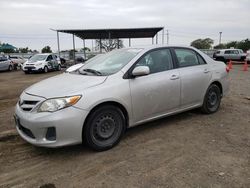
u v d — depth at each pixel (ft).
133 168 11.74
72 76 15.17
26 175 11.43
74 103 12.32
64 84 13.61
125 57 15.53
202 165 11.87
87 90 12.85
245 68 67.10
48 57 76.02
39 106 12.37
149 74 15.28
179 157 12.70
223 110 20.86
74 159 12.76
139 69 14.12
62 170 11.76
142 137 15.30
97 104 12.89
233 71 64.44
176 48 17.33
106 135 13.56
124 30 82.48
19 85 43.62
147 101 15.03
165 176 11.01
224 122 17.83
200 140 14.76
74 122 12.25
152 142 14.56
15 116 13.83
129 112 14.34
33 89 13.78
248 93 29.12
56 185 10.59
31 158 12.99
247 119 18.52
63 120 12.02
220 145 14.06
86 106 12.53
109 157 12.87
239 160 12.31
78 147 14.07
